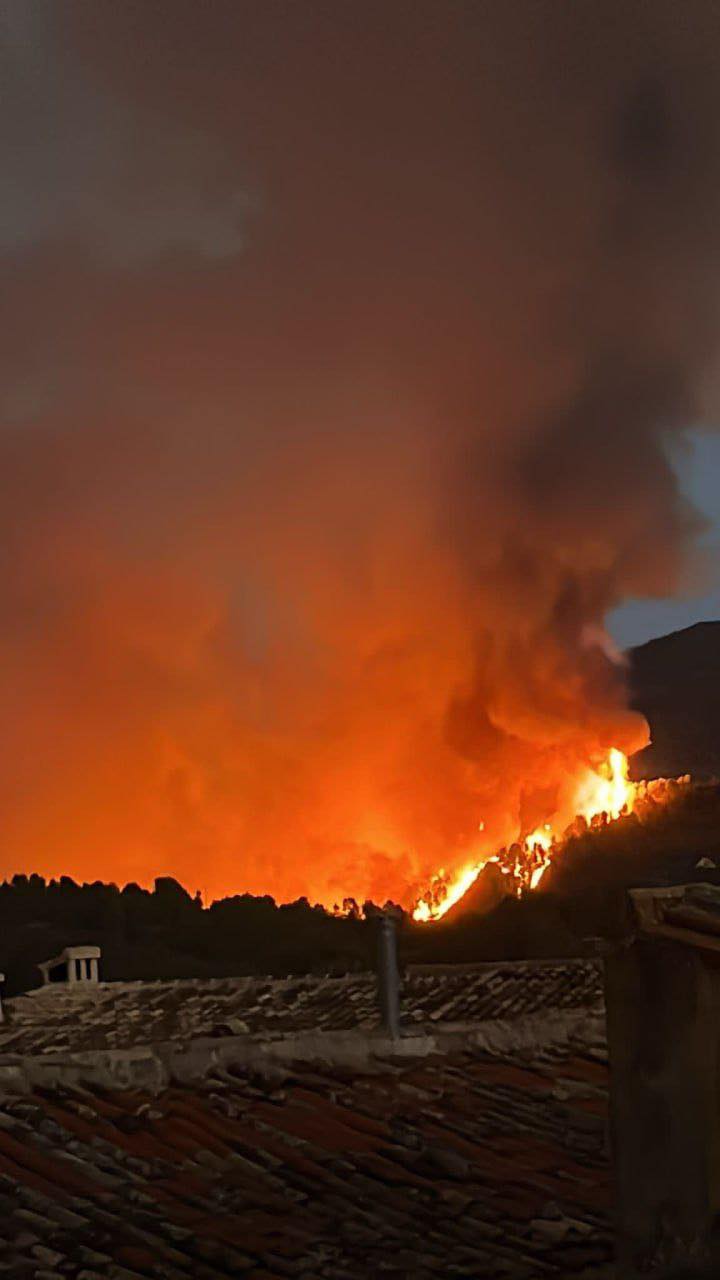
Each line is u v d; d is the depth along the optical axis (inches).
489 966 792.9
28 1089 420.2
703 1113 206.2
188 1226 339.9
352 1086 455.5
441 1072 477.4
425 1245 336.2
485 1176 385.7
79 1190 354.9
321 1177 376.2
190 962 1272.1
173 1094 428.8
